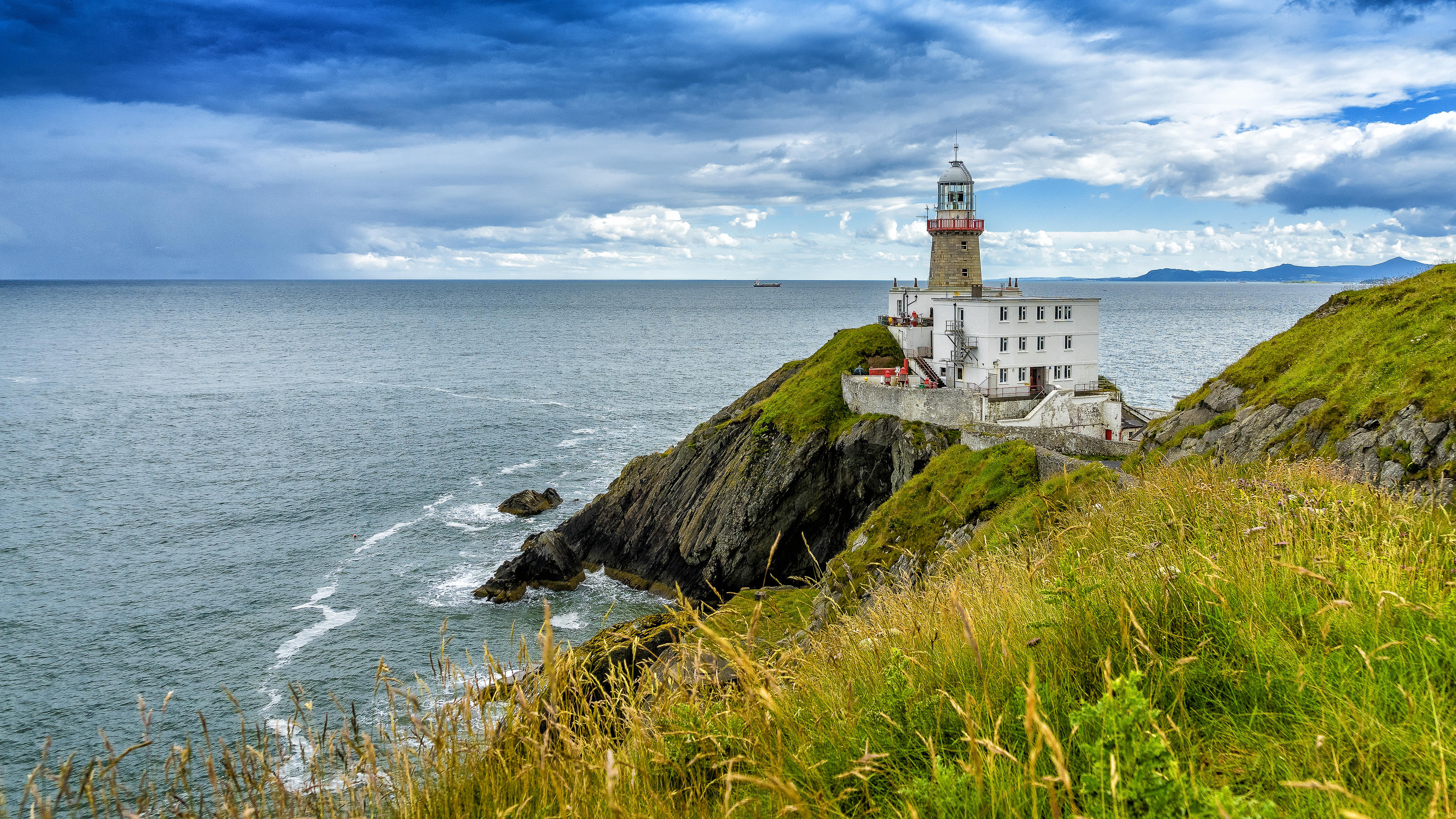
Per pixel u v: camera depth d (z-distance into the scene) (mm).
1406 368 25297
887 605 9852
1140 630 6008
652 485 58625
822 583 31531
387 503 67312
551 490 67188
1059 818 4105
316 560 54781
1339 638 6223
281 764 6215
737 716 6754
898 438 52344
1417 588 6820
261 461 81812
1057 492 24078
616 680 7484
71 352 182875
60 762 32312
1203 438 31078
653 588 53781
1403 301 29469
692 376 144750
